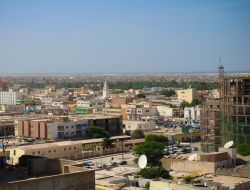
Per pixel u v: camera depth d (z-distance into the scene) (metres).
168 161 145.00
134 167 170.50
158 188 109.12
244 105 178.38
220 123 190.38
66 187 36.75
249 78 178.88
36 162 41.81
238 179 118.62
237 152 162.38
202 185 109.00
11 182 33.59
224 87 186.38
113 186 120.38
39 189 34.84
